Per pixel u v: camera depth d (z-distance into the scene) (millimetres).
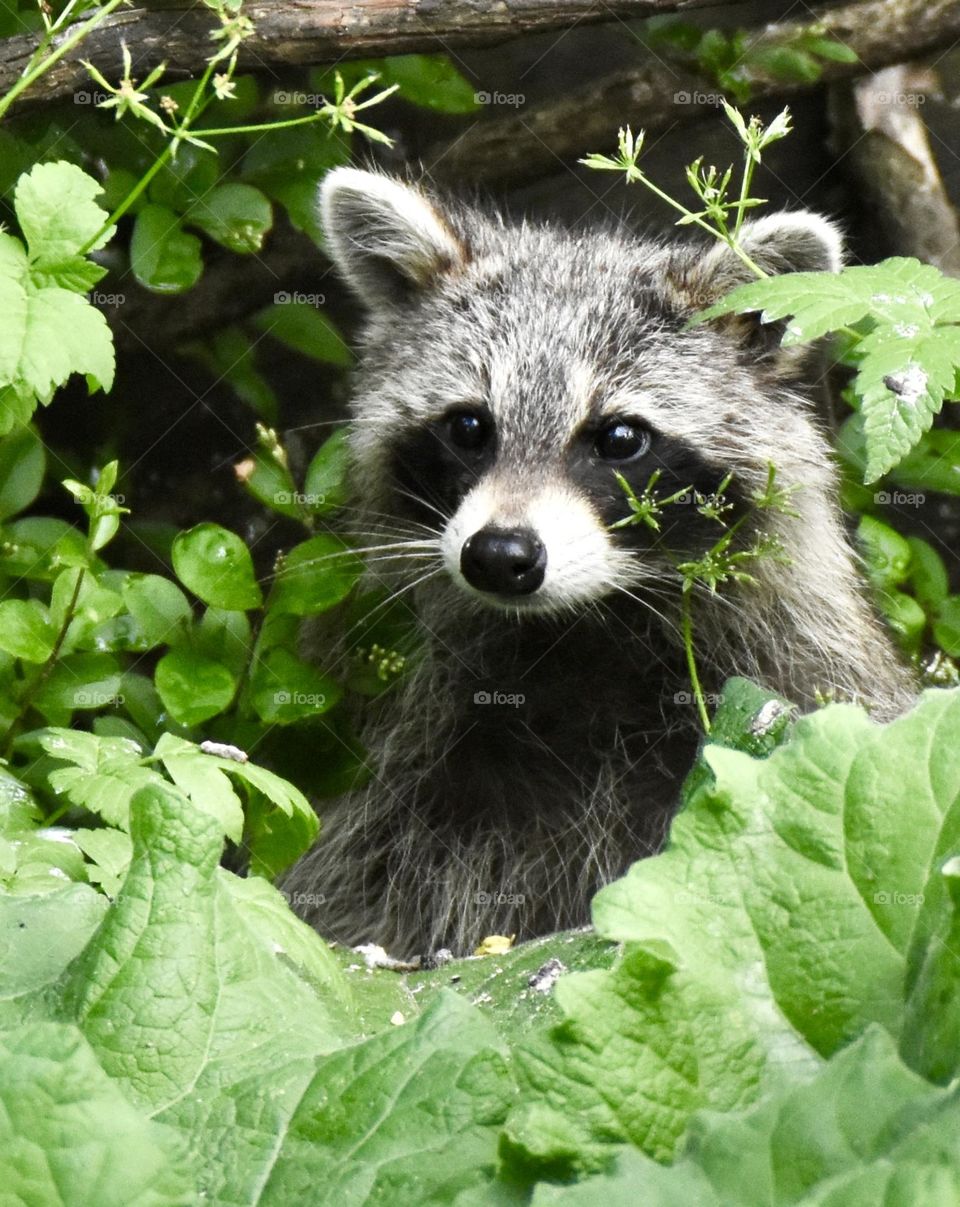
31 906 3830
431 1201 2822
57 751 5500
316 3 8672
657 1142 2861
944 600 10586
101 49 8484
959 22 12148
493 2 8836
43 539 9062
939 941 2988
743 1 9273
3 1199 2506
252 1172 2967
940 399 5629
